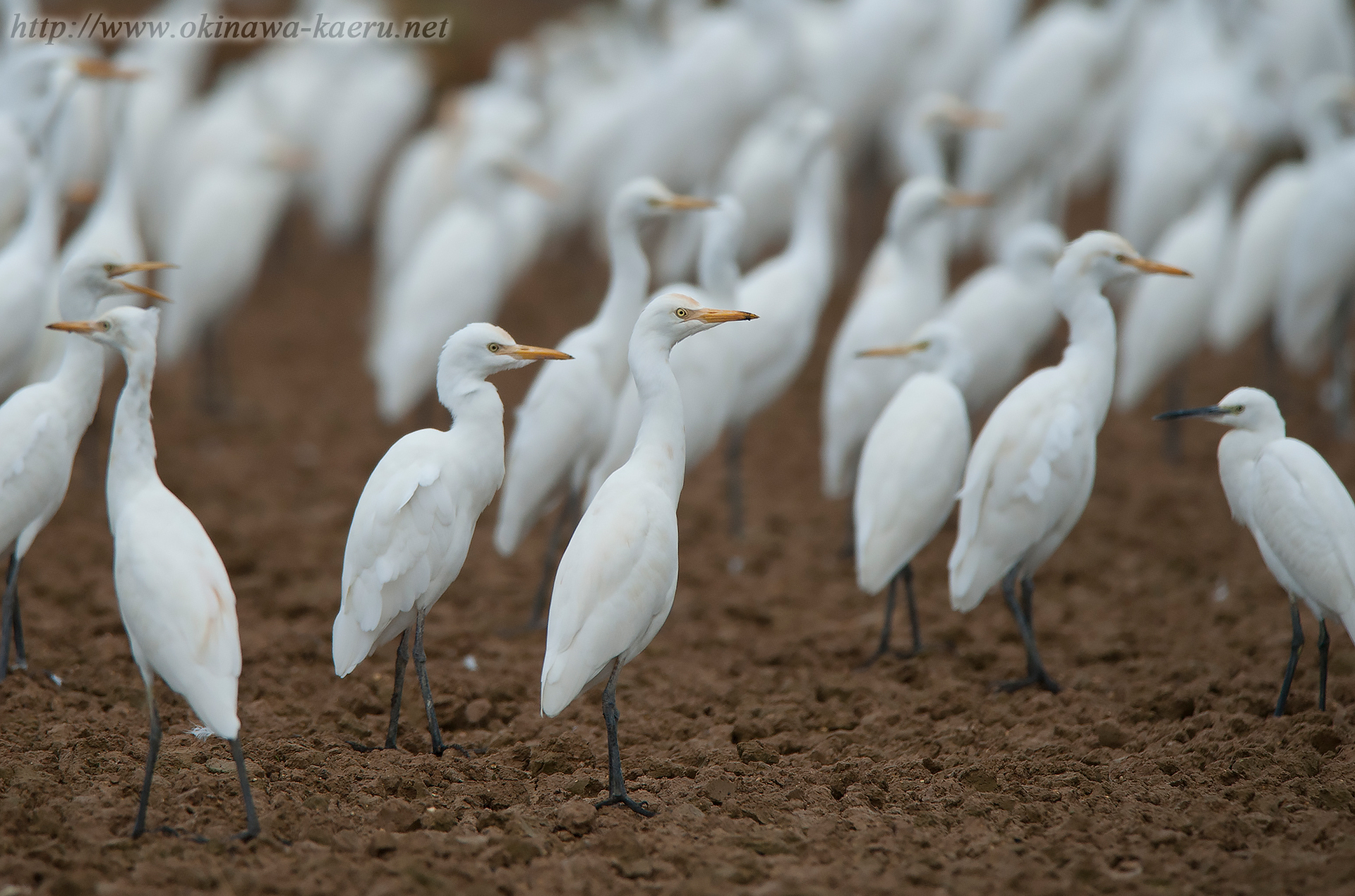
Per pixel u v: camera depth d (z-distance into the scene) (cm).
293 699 1025
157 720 741
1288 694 941
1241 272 1892
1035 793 825
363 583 846
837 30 2802
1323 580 870
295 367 2248
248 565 1375
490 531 1577
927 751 915
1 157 1433
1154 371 1717
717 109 2362
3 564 1370
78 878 678
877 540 1066
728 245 1354
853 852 743
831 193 2342
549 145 2836
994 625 1227
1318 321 1777
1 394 1306
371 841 738
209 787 812
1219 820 757
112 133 1592
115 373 1883
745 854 732
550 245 2988
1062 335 2242
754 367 1463
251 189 1928
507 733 948
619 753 876
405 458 864
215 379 2030
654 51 2920
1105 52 2094
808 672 1120
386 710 1010
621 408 1248
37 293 1241
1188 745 889
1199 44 2531
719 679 1105
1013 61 2195
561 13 4472
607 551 803
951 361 1163
